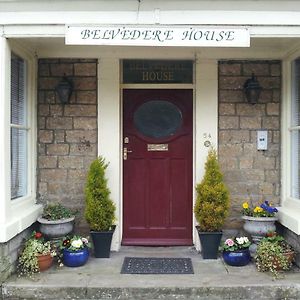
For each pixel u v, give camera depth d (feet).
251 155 18.08
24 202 16.74
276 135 18.11
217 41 14.47
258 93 17.66
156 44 14.46
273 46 17.19
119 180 18.26
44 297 14.15
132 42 14.44
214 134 17.93
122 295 14.14
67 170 18.17
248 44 14.40
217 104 18.01
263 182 18.08
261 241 16.24
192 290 14.12
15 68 16.53
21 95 17.22
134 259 16.92
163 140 18.80
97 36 14.42
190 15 14.69
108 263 16.49
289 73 17.54
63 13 14.83
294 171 17.42
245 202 18.04
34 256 15.29
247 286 14.14
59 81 18.11
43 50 17.78
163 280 14.65
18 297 14.15
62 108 18.15
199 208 16.81
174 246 18.67
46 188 18.20
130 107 18.79
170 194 18.79
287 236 16.97
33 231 17.06
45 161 18.19
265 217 16.74
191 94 18.76
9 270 14.82
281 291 14.12
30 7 14.78
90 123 18.15
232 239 16.67
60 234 16.76
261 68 18.10
